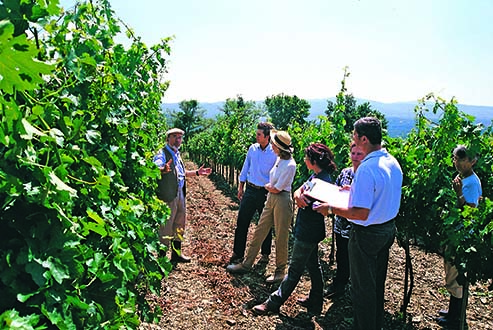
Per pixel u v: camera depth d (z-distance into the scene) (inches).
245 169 245.3
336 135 296.5
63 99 76.5
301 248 174.9
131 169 120.6
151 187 149.3
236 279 223.5
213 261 250.7
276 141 202.7
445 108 191.5
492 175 245.6
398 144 229.0
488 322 189.2
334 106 299.0
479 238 147.0
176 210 232.2
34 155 56.7
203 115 2541.8
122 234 88.9
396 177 137.7
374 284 141.4
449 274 181.8
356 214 133.6
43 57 75.3
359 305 143.3
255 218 388.5
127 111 115.6
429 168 187.6
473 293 223.6
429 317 192.7
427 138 223.5
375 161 135.8
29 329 48.3
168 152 223.0
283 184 205.8
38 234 57.2
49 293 56.5
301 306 194.9
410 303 206.5
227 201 511.5
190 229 337.1
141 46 150.0
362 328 143.8
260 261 253.4
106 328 69.1
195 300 193.8
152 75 161.8
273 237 313.4
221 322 176.2
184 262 245.4
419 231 189.6
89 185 78.2
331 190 155.4
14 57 45.2
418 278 243.0
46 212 59.4
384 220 137.5
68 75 85.4
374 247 138.7
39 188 54.9
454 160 178.2
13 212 57.6
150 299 188.1
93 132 82.7
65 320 57.4
